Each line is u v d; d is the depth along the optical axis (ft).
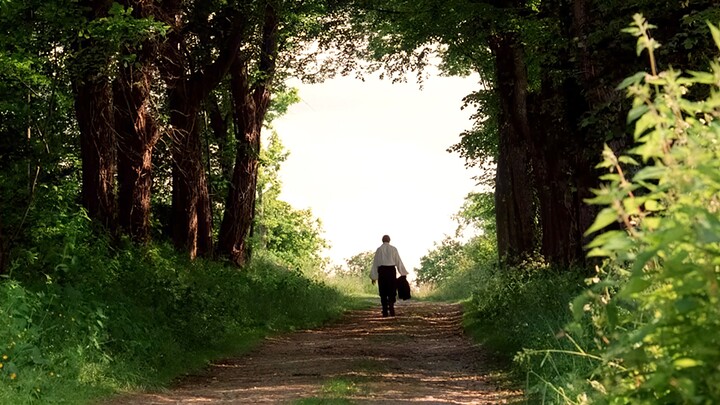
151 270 62.28
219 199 111.24
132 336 47.52
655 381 10.00
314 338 73.67
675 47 42.55
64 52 54.44
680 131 10.82
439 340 70.38
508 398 36.32
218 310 67.82
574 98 57.52
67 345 40.40
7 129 56.49
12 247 50.26
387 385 41.42
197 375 48.80
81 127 64.95
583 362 30.42
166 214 98.94
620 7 44.80
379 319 99.04
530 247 98.32
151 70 74.95
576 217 71.72
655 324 10.21
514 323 55.21
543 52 59.21
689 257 10.31
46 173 58.80
